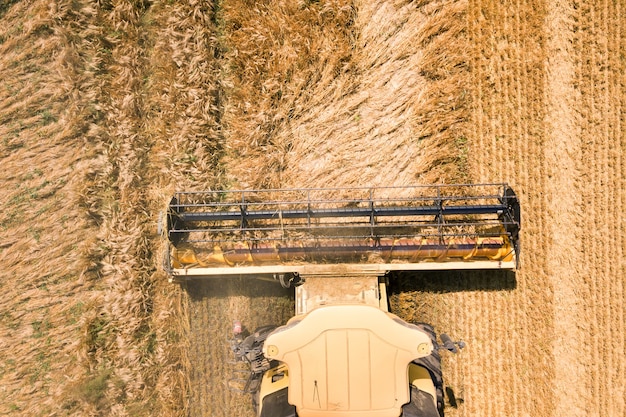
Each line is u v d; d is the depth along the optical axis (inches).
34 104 262.1
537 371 272.7
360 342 181.8
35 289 265.4
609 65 264.1
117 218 263.4
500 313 272.7
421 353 181.2
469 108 271.6
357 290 222.8
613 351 270.8
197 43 263.4
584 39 265.6
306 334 182.2
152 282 268.5
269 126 269.6
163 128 266.7
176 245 236.1
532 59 265.9
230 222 263.0
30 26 256.8
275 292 268.5
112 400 265.6
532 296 271.6
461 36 269.3
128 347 264.8
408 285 271.1
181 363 270.5
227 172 271.6
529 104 267.7
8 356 264.8
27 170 263.6
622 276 268.7
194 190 265.4
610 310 270.1
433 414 189.9
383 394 182.4
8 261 263.7
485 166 271.7
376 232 264.5
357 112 271.6
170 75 265.0
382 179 271.3
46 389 265.9
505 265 233.1
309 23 267.7
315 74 269.3
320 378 182.5
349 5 265.0
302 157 271.3
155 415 269.3
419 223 232.5
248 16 267.0
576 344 272.4
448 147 271.3
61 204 264.4
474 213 232.1
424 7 268.4
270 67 268.5
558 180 268.7
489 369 274.7
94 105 262.2
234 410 273.3
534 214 270.2
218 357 271.6
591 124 267.4
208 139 268.2
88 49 261.9
